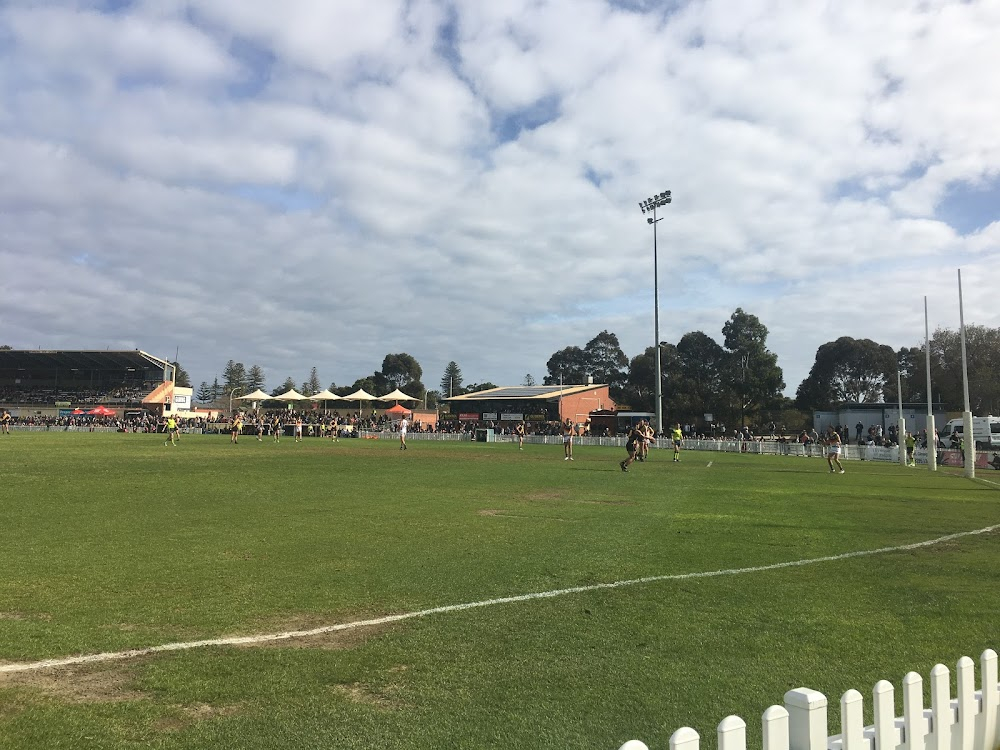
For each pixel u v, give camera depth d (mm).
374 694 4805
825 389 91688
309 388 161625
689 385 84125
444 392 163500
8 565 8430
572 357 123562
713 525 12469
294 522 12047
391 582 7863
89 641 5695
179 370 147875
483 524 12109
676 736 2389
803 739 2871
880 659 5703
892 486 21406
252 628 6160
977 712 3711
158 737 4082
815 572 8797
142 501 14398
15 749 3865
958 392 71688
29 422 78812
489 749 4031
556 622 6516
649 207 54750
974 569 9102
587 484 19969
